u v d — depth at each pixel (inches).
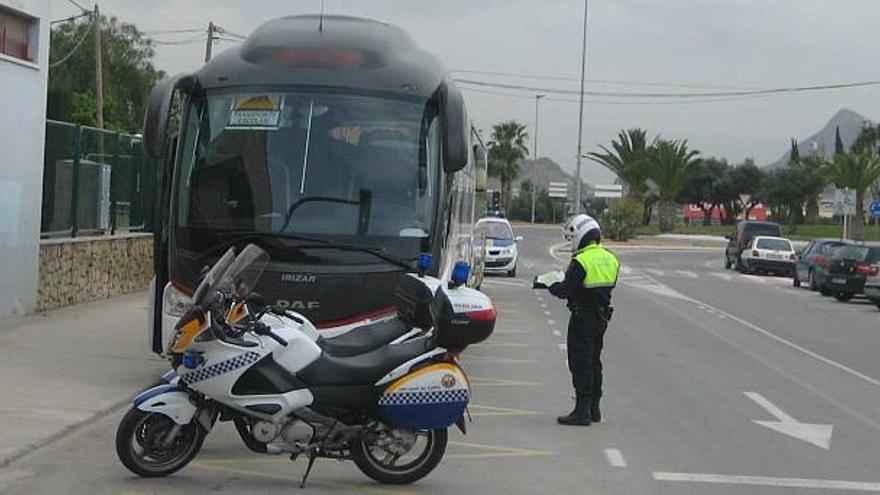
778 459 366.3
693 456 365.7
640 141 3240.7
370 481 315.6
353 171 402.9
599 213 3174.2
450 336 302.8
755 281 1557.6
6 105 597.9
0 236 602.9
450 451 361.7
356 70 418.3
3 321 610.9
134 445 303.6
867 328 886.4
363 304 386.6
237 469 324.5
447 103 405.4
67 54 2185.0
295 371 290.7
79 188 744.3
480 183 787.4
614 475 334.6
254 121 407.8
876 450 386.9
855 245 1229.1
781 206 3865.7
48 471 314.0
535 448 370.6
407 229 398.9
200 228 398.3
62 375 463.5
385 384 294.7
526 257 1937.7
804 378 572.1
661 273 1647.4
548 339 698.8
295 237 389.7
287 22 455.8
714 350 683.4
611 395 490.6
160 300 418.3
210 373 287.9
